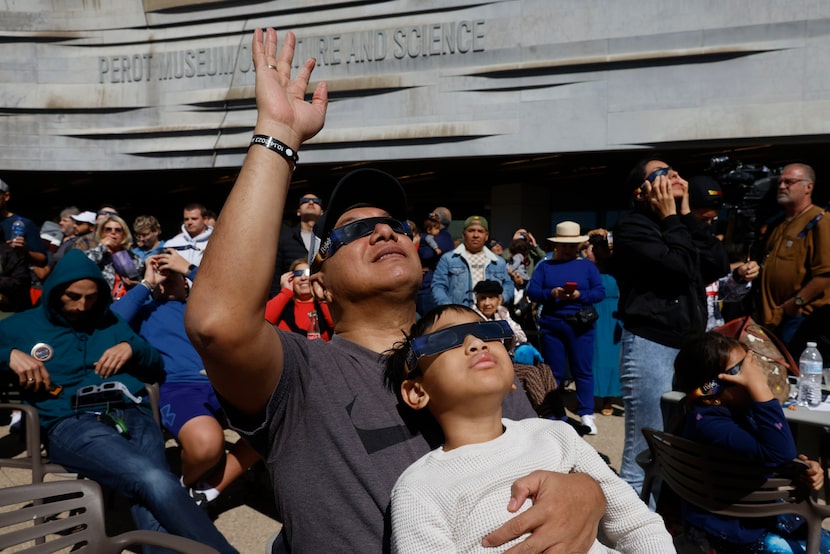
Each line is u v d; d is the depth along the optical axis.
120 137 11.66
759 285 4.81
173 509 2.44
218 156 11.16
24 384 2.85
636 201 3.38
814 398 3.07
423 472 1.19
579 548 1.12
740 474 2.38
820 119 7.29
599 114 8.47
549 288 5.27
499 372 1.24
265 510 3.74
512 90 8.99
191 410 3.08
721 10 7.69
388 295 1.54
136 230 6.72
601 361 5.81
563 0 8.56
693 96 7.93
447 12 9.28
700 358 2.45
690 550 2.55
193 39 11.08
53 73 11.77
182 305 3.68
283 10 10.23
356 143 9.94
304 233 5.73
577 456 1.26
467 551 1.11
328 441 1.27
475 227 5.82
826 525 3.42
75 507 1.92
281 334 1.32
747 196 5.15
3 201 6.44
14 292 5.22
